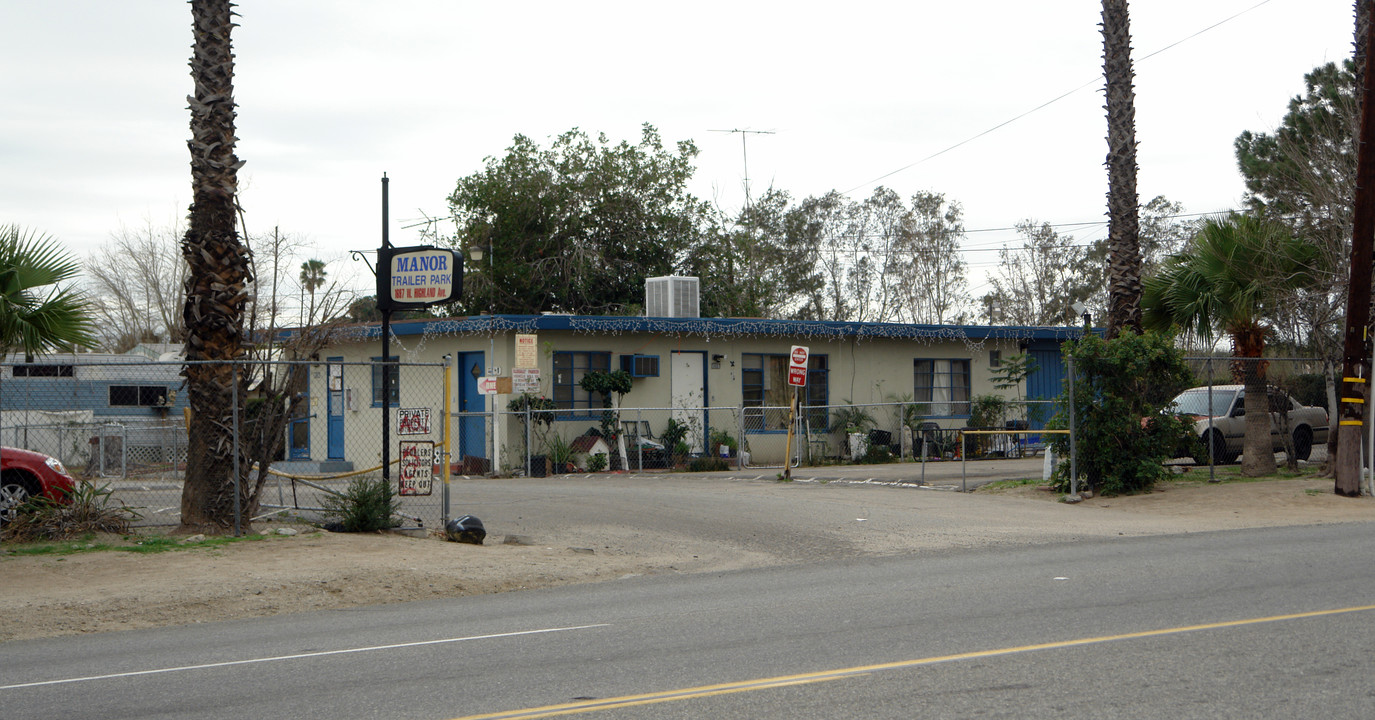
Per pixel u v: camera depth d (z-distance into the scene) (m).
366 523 14.05
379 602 10.48
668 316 27.48
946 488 19.69
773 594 9.92
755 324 26.20
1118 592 9.29
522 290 36.91
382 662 7.35
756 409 26.53
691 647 7.50
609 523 15.65
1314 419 23.64
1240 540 12.81
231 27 13.17
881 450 27.17
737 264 42.16
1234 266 18.98
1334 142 21.42
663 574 11.88
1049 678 6.32
